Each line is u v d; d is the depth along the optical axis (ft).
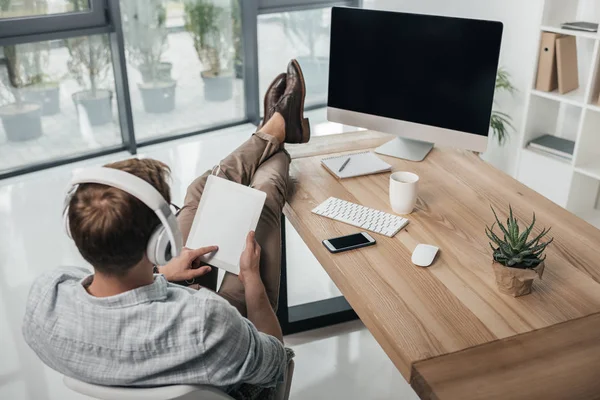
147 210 3.52
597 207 11.15
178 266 5.64
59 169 12.89
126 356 3.67
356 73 7.58
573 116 11.06
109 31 12.42
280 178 6.72
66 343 3.72
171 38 13.58
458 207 6.47
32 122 12.59
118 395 3.68
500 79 12.01
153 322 3.65
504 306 4.94
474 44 6.75
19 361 7.52
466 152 7.80
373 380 7.30
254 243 5.61
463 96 7.01
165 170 3.90
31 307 3.82
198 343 3.64
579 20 10.52
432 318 4.81
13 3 11.39
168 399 3.63
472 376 4.23
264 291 5.31
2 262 9.52
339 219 6.23
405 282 5.25
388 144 7.93
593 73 9.64
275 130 7.27
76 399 6.94
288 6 14.53
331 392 7.12
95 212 3.42
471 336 4.61
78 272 4.09
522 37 11.66
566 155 10.63
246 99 15.17
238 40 14.49
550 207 6.45
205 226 6.03
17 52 11.91
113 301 3.64
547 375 4.24
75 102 12.92
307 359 7.67
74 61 12.59
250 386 4.61
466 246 5.78
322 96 16.25
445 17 6.81
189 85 14.25
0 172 12.53
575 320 4.77
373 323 4.87
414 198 6.28
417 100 7.31
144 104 13.83
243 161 6.90
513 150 12.60
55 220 10.79
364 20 7.30
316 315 8.20
